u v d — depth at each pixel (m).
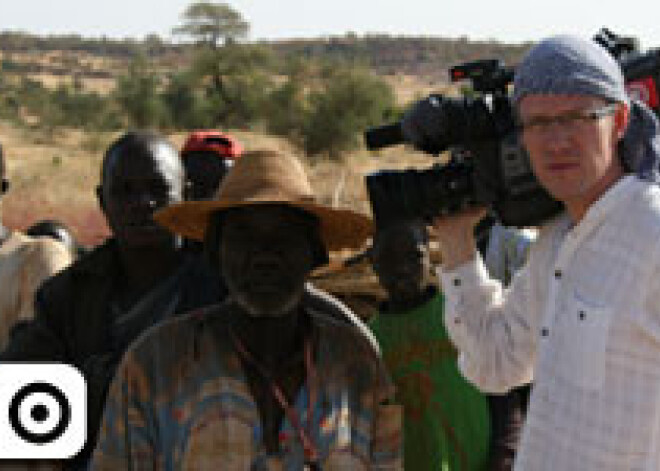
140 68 74.38
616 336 2.82
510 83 3.09
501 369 3.30
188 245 3.77
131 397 2.95
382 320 4.18
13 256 4.13
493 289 3.33
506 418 4.16
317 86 70.44
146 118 68.19
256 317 2.96
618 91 2.80
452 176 3.12
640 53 3.14
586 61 2.77
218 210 3.04
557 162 2.81
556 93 2.76
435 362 4.06
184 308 3.61
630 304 2.80
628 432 2.81
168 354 2.95
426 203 3.15
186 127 67.75
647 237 2.80
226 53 68.81
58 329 3.65
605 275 2.85
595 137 2.79
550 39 2.83
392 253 4.08
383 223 3.20
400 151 40.91
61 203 22.30
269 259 2.91
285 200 2.88
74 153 49.97
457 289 3.33
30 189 23.17
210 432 2.91
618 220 2.85
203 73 68.75
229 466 2.90
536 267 3.16
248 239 2.93
